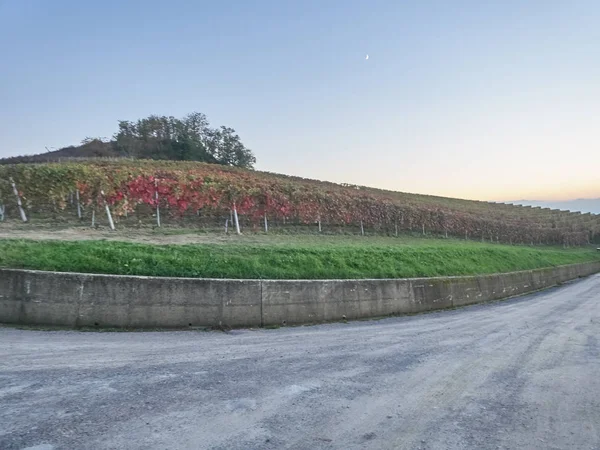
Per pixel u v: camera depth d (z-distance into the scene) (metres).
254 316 11.20
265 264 13.62
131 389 5.77
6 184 19.83
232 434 4.63
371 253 18.84
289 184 33.53
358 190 55.09
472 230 43.56
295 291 12.03
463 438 4.77
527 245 52.97
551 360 8.34
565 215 89.00
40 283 9.25
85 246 11.96
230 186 24.50
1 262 10.03
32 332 8.62
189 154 85.00
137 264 11.30
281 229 26.70
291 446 4.43
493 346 9.60
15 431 4.39
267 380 6.47
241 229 24.39
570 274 36.69
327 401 5.74
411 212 36.72
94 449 4.12
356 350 8.75
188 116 96.94
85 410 5.00
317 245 19.72
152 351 7.80
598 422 5.30
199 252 13.45
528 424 5.20
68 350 7.48
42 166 22.62
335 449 4.41
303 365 7.41
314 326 11.73
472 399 6.04
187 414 5.06
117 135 87.25
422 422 5.19
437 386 6.57
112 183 21.17
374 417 5.29
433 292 16.61
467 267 22.56
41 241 12.18
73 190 20.98
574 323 13.21
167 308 10.10
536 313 15.80
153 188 22.16
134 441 4.34
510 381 6.92
